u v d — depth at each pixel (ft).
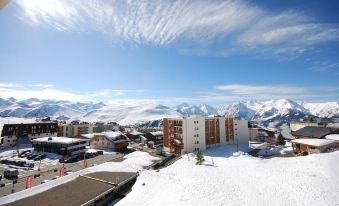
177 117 331.57
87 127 538.88
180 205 118.93
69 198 127.85
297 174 156.04
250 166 194.49
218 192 137.18
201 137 322.55
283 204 117.80
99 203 131.75
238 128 385.70
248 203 121.60
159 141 414.00
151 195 138.92
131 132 504.84
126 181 162.40
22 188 157.48
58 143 277.23
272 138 436.76
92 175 172.76
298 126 456.04
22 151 293.02
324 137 288.92
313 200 117.50
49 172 202.08
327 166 159.33
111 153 306.96
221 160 237.86
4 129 335.47
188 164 217.77
